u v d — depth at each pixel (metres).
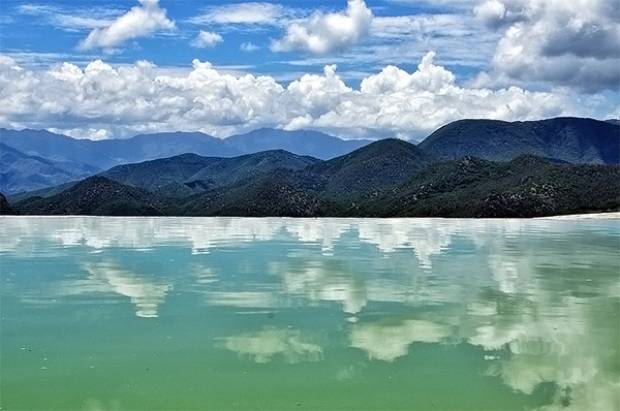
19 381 12.42
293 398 11.63
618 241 45.50
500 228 66.62
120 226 68.69
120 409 11.12
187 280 24.17
